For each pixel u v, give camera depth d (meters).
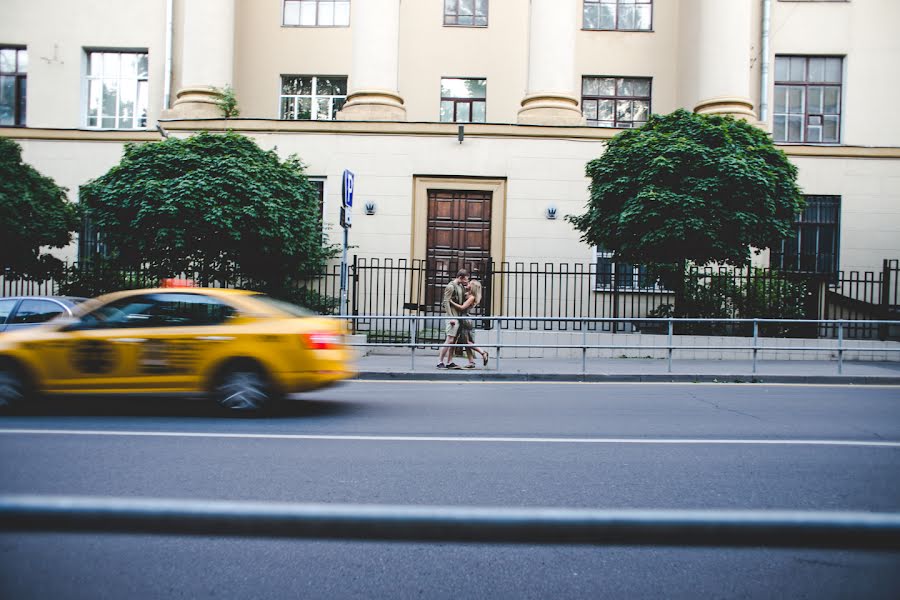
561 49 17.67
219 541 3.81
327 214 17.66
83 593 3.02
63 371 7.51
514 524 1.15
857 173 18.52
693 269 15.75
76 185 18.50
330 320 7.91
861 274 18.52
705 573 3.41
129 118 19.84
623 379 11.47
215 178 12.71
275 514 1.16
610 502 4.44
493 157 17.55
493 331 15.04
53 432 6.55
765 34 19.02
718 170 12.87
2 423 7.04
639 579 3.32
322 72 19.72
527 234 17.55
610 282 17.42
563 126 17.39
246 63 19.81
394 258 17.62
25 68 19.97
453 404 8.71
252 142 14.16
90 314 7.71
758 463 5.60
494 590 3.19
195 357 7.46
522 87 19.64
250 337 7.47
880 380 11.41
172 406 8.23
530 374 11.54
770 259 18.59
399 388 10.34
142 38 19.69
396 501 4.41
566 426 7.23
